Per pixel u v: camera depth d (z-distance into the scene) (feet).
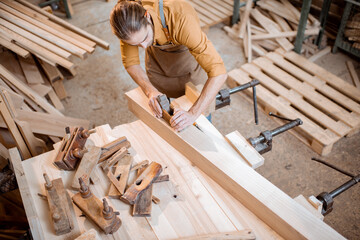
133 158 5.88
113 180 5.32
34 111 10.18
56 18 11.91
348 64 13.07
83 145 5.88
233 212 5.08
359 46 12.51
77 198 5.03
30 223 4.87
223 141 5.83
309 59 13.48
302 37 12.93
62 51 10.59
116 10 4.76
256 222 4.96
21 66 11.44
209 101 5.85
